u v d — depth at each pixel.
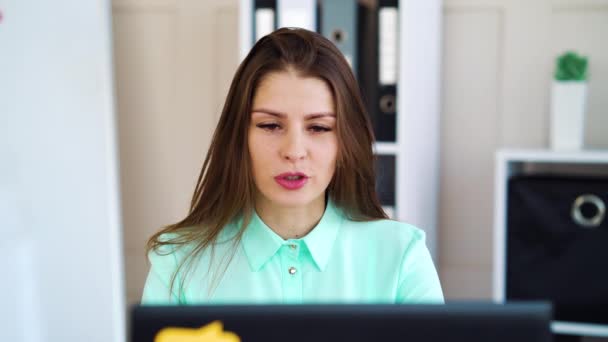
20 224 2.21
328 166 0.81
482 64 2.30
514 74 2.28
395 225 0.95
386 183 2.10
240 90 0.84
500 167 1.91
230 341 0.46
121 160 2.52
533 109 2.28
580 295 1.85
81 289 2.24
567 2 2.21
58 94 2.20
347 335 0.46
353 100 0.86
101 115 2.20
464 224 2.38
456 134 2.35
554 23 2.23
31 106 2.20
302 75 0.80
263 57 0.83
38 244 2.23
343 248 0.92
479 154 2.34
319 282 0.90
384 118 2.05
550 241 1.87
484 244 2.37
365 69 2.04
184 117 2.47
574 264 1.85
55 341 2.25
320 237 0.91
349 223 0.95
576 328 1.86
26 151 2.21
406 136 2.03
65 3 2.17
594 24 2.20
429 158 2.21
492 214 2.36
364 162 0.91
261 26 2.04
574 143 2.04
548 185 1.87
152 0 2.43
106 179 2.22
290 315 0.46
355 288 0.91
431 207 2.25
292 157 0.78
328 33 2.03
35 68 2.19
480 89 2.31
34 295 2.23
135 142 2.51
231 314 0.46
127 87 2.48
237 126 0.85
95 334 2.25
